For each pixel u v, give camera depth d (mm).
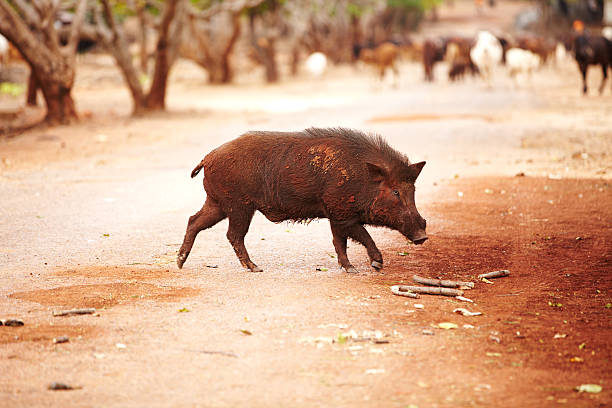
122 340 13492
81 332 13883
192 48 93750
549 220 24500
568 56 122938
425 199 27828
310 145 17672
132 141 45625
